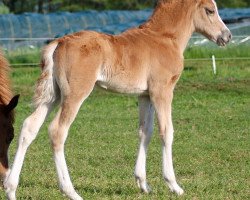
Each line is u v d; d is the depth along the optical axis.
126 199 8.30
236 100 19.22
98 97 19.83
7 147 8.27
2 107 8.27
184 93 19.98
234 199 8.40
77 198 7.98
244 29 28.30
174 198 8.34
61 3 50.62
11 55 25.31
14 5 50.84
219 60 24.83
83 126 15.14
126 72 8.38
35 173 10.27
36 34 29.66
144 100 8.88
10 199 7.81
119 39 8.43
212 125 15.25
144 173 8.86
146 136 8.90
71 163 11.15
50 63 8.10
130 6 50.34
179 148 12.52
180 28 8.95
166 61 8.64
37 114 8.08
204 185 9.22
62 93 8.05
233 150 12.32
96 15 31.92
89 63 8.05
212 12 9.12
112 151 12.25
